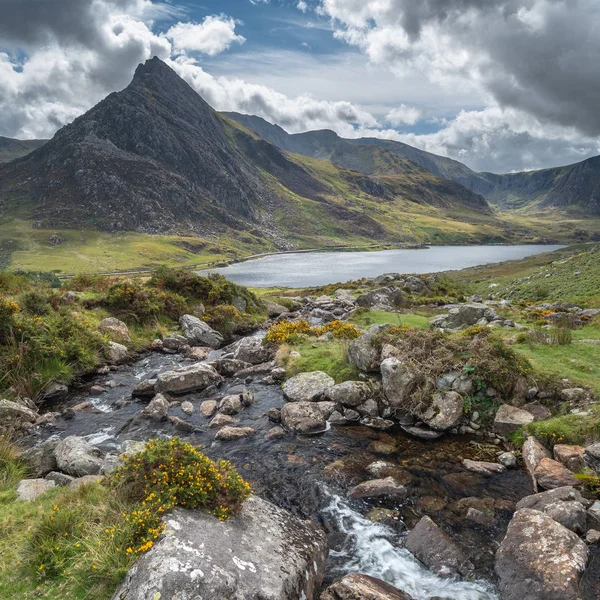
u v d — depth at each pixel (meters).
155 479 8.06
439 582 7.71
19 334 18.56
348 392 15.45
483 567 7.98
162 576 5.87
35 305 22.47
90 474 10.41
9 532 7.54
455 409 13.87
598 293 38.66
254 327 33.69
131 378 20.30
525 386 14.27
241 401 16.47
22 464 11.12
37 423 14.65
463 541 8.67
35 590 6.19
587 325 23.61
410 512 9.71
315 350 20.69
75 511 7.80
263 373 20.02
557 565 7.29
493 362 14.68
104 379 19.83
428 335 16.64
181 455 8.59
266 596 6.12
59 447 11.67
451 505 9.88
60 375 18.30
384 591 6.97
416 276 62.09
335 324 25.59
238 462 12.00
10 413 14.31
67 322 21.39
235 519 7.70
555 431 12.07
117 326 25.39
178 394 17.70
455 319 26.88
